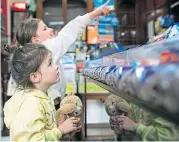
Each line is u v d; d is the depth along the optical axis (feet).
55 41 5.80
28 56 3.97
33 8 17.29
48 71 4.04
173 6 15.39
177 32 3.82
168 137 2.15
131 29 15.97
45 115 3.84
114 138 6.33
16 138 3.50
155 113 1.51
